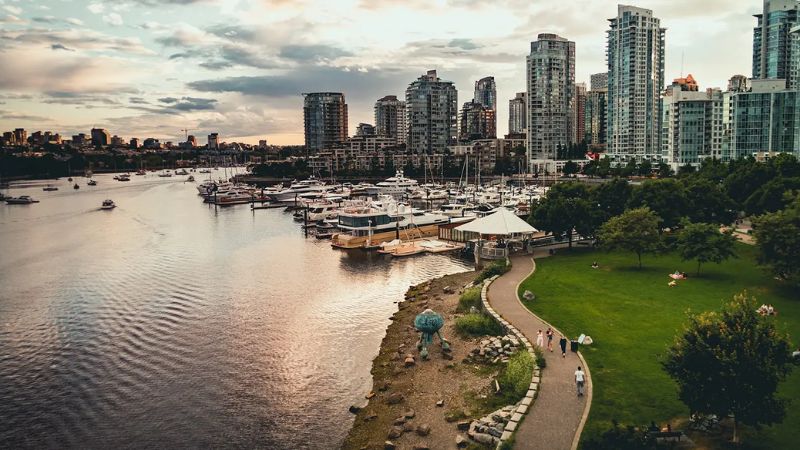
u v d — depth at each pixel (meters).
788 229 63.38
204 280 93.38
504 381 47.88
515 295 69.25
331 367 56.31
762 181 117.19
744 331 33.56
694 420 36.22
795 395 40.41
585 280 75.50
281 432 44.47
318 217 165.62
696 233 76.06
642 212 83.62
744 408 32.75
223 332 66.75
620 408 39.69
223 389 51.91
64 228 159.62
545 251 98.81
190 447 42.72
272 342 63.41
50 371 56.31
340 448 41.88
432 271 100.25
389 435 42.09
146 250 123.06
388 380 52.44
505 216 96.50
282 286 89.31
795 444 34.16
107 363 58.00
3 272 101.19
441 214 152.25
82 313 74.88
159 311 75.25
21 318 73.12
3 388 52.69
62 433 44.88
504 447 35.22
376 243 127.19
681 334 36.59
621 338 52.81
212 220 177.62
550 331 55.12
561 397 41.72
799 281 62.94
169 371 55.84
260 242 134.25
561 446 35.28
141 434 44.56
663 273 77.88
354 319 71.69
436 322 57.78
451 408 45.56
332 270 101.94
